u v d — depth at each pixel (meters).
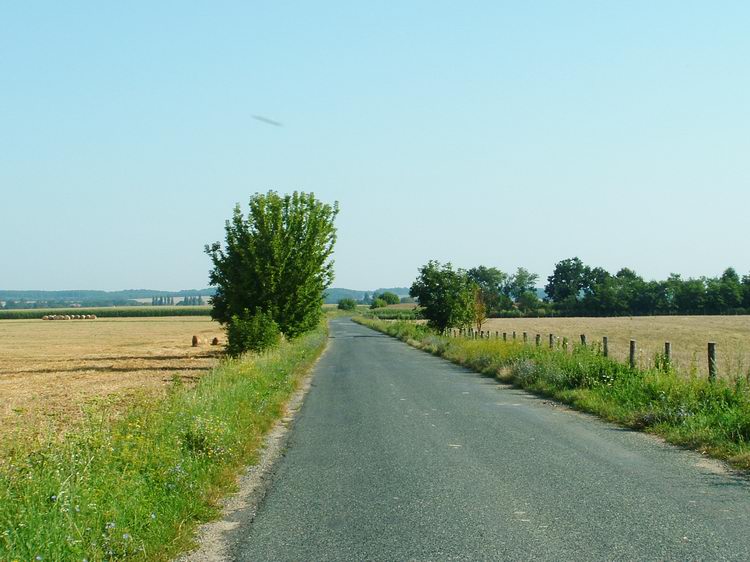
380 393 19.67
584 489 8.55
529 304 155.88
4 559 5.17
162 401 12.05
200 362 36.19
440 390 20.38
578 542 6.49
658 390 14.69
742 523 7.06
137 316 170.38
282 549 6.57
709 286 148.38
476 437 12.42
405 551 6.36
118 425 9.88
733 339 61.00
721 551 6.18
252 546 6.70
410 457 10.71
